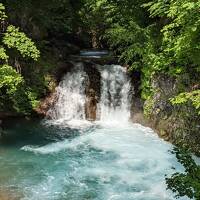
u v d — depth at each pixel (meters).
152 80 15.98
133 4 17.67
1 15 15.02
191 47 11.00
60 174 12.03
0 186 11.20
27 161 12.92
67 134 15.55
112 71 18.22
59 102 17.77
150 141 14.69
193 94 11.67
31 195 10.71
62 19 20.91
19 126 16.23
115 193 10.88
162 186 11.25
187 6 10.18
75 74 18.27
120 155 13.45
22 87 16.67
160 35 15.49
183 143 13.65
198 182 6.93
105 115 17.81
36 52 14.68
